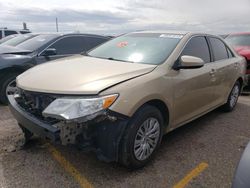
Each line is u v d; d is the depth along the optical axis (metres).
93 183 2.83
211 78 4.27
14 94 3.48
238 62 5.37
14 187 2.72
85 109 2.57
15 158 3.25
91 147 2.72
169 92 3.32
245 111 5.64
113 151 2.78
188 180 2.97
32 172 2.98
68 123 2.56
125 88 2.79
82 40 6.73
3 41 7.88
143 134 3.06
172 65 3.46
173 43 3.83
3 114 4.79
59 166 3.12
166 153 3.55
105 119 2.65
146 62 3.50
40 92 2.85
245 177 1.84
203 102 4.25
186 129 4.46
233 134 4.31
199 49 4.20
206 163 3.34
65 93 2.69
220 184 2.92
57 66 3.47
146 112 3.00
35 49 5.87
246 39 8.84
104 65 3.39
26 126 3.03
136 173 3.05
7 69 5.22
